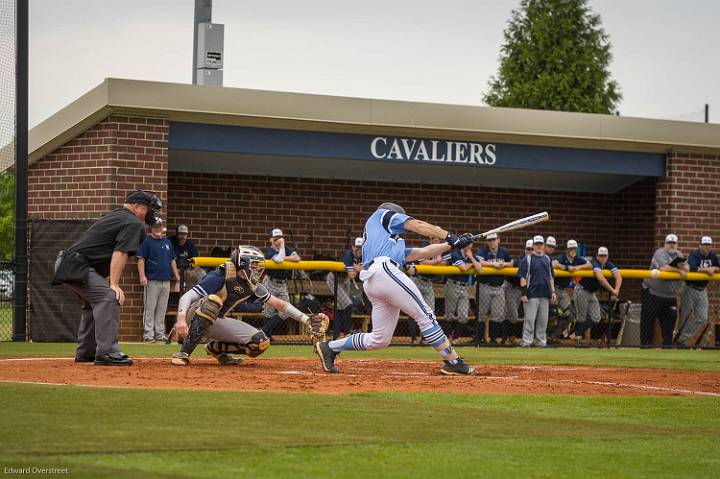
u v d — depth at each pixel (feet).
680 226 94.79
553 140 90.84
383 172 94.12
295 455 24.26
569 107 199.31
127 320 74.69
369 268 43.29
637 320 84.33
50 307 72.84
